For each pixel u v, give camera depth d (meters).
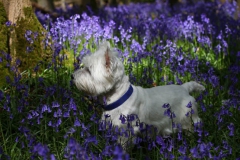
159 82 6.66
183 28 8.54
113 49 4.81
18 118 5.12
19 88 5.19
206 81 6.30
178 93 5.21
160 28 8.61
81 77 4.57
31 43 6.44
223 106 5.64
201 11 12.29
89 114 5.27
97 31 7.43
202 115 5.45
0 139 4.80
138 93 4.77
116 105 4.59
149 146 4.00
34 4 12.83
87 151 3.94
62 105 5.13
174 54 6.87
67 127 4.88
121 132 4.14
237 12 12.90
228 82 6.71
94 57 4.53
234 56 8.02
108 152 3.77
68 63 6.93
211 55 7.99
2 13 6.54
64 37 7.20
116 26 9.82
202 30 8.13
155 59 7.02
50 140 4.78
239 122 5.28
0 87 6.12
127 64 6.75
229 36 8.57
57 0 24.53
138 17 10.60
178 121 5.16
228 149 4.15
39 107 4.76
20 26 6.66
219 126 4.74
